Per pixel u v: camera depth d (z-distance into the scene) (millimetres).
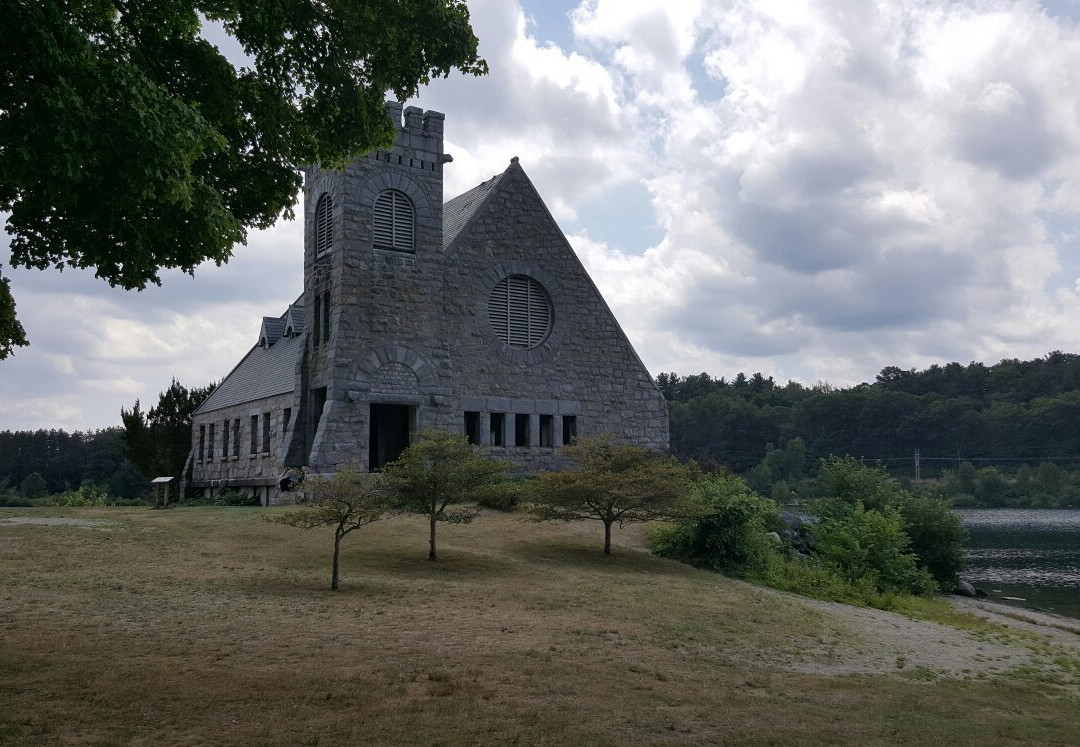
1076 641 21516
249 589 16734
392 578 19078
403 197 34594
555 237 38562
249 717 8891
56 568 17812
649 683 11586
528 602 17266
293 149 14641
